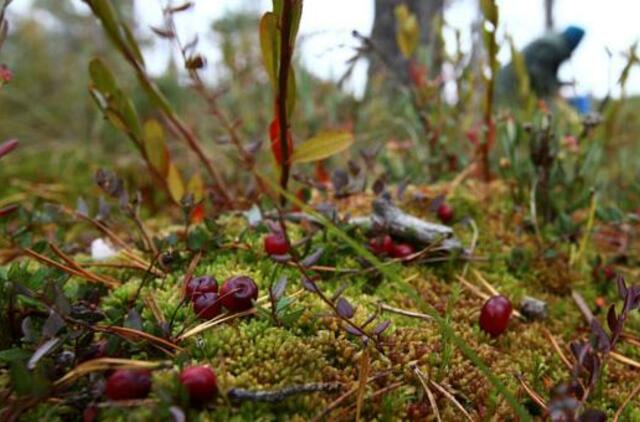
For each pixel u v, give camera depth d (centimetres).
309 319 19
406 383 18
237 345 18
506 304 22
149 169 29
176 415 13
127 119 27
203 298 19
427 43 61
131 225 35
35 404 15
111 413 15
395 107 50
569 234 29
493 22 29
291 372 17
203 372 15
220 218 29
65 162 55
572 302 27
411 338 20
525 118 35
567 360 21
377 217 26
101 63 26
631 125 50
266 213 28
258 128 50
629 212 36
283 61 22
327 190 29
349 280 24
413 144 42
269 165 46
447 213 31
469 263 27
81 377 16
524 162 34
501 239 30
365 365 17
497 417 17
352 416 16
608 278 28
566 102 46
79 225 36
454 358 19
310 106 46
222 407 15
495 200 34
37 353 15
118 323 18
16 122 75
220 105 54
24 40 94
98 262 26
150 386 15
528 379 20
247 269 23
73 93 80
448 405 17
